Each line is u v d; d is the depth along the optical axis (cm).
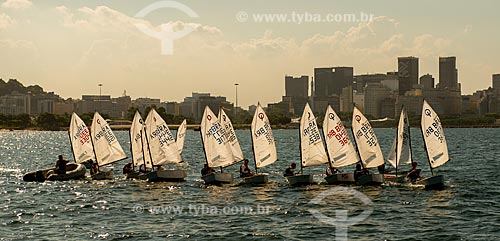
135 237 5181
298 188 7756
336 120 8050
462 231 5316
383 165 8225
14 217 6116
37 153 18250
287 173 8131
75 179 9081
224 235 5247
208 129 8338
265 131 8312
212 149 8331
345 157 8019
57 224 5744
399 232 5306
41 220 5953
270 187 7906
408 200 6800
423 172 10094
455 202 6650
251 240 5091
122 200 7075
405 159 8012
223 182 8262
